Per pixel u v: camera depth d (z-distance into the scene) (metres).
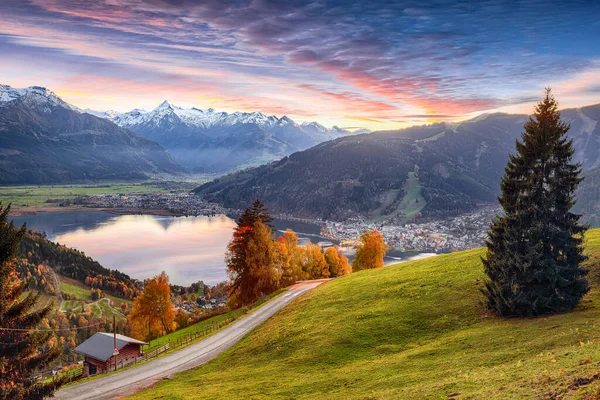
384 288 57.00
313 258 115.19
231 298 90.06
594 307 37.66
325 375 35.28
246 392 34.28
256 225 83.88
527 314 39.38
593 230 68.81
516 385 21.92
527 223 40.56
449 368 29.98
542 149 40.66
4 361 32.88
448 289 50.34
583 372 20.59
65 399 40.50
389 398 26.00
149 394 38.31
